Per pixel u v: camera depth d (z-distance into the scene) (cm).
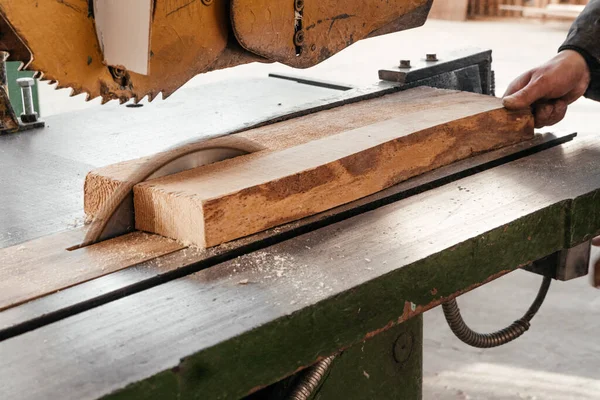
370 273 87
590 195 111
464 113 128
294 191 101
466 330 140
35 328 77
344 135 117
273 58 107
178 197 94
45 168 127
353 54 638
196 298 82
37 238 98
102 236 98
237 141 112
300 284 84
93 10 86
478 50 185
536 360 241
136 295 83
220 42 101
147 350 71
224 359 73
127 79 92
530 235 104
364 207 108
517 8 830
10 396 64
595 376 232
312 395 106
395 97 149
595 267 138
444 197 111
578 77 139
